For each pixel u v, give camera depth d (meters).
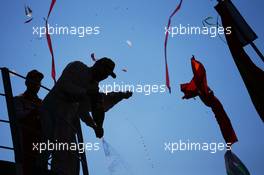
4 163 5.79
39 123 7.24
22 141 6.85
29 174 6.06
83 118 7.29
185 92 6.95
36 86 7.73
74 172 6.90
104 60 7.07
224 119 6.78
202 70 6.94
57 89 6.95
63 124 6.89
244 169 6.52
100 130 6.94
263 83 6.71
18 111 7.29
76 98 6.91
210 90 6.91
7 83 6.16
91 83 7.07
